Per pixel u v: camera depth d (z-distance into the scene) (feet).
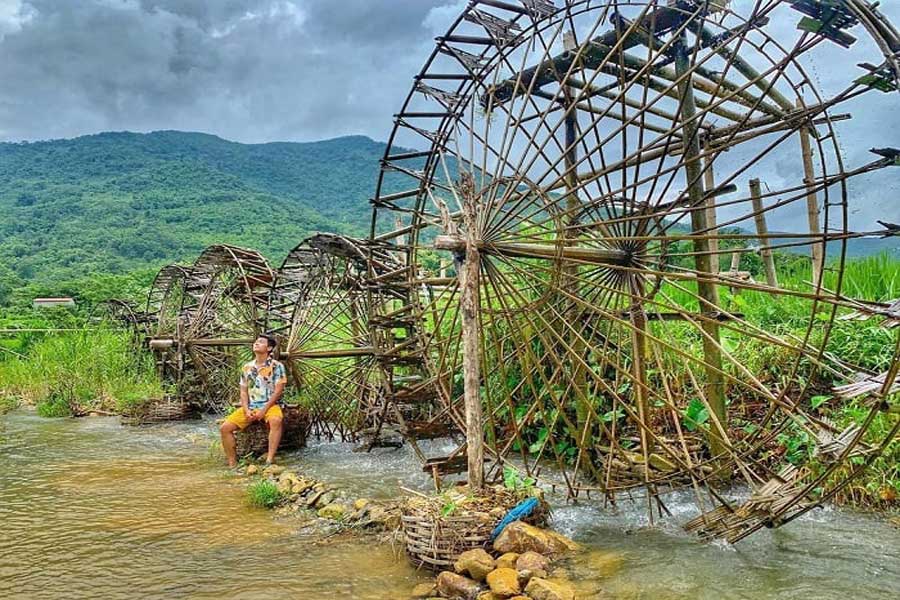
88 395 49.67
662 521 20.11
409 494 24.00
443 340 29.63
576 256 20.84
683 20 21.59
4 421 44.83
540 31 22.66
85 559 18.39
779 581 15.44
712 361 22.22
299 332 33.91
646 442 21.44
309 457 30.96
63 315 87.15
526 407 27.84
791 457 22.26
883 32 15.69
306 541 19.42
